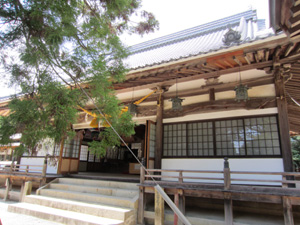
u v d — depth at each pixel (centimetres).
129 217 546
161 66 615
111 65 454
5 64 330
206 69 639
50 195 754
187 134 726
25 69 336
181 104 738
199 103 721
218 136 673
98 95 404
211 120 695
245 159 617
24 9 289
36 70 341
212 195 519
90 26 378
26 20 293
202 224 521
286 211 445
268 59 568
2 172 977
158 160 736
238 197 491
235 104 657
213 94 707
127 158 1619
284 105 576
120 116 477
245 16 1065
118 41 435
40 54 325
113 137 441
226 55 542
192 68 624
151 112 812
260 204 566
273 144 586
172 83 761
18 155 312
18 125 294
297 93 746
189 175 689
